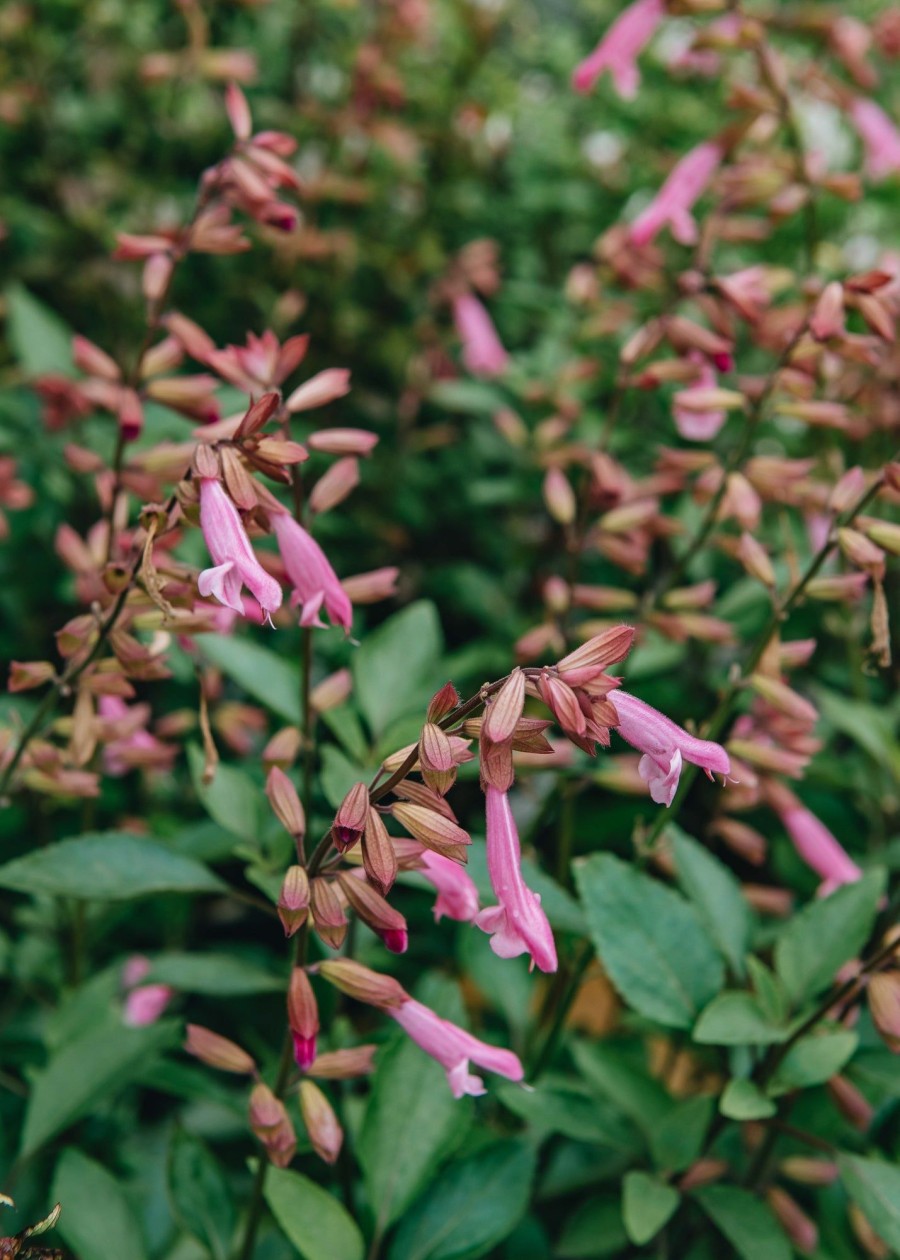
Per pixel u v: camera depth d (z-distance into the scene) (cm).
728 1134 59
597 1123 55
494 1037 62
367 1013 70
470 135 100
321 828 61
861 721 65
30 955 66
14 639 78
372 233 100
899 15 78
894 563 74
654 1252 57
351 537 87
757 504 57
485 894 53
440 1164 52
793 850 69
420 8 90
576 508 82
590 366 76
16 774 55
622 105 107
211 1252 52
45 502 74
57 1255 44
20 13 91
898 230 101
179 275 94
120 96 103
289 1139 47
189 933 74
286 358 54
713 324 61
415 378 90
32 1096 55
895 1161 58
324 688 55
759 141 68
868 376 69
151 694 71
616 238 73
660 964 53
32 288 99
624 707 44
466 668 71
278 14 107
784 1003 53
